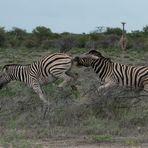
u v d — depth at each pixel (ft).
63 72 57.11
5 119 53.31
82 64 55.98
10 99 57.62
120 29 247.29
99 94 53.36
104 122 50.39
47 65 57.16
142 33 244.22
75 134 47.11
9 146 40.65
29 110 54.80
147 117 52.08
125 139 44.34
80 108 52.85
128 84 53.31
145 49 183.11
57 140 44.65
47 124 50.39
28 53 148.77
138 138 44.60
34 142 43.45
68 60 57.06
